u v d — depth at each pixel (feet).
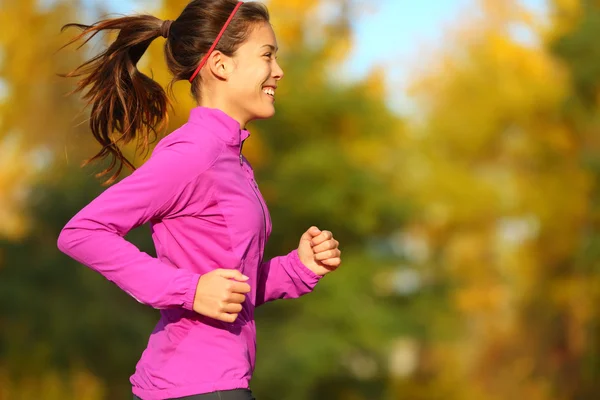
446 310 118.83
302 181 108.06
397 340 111.75
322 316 105.29
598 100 139.64
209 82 13.94
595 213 138.92
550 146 144.05
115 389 88.33
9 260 86.74
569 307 139.74
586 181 139.85
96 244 12.49
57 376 84.84
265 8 14.08
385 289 114.42
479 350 146.61
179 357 13.04
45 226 88.53
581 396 137.80
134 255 12.57
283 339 103.81
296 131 109.81
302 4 104.17
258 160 107.65
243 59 13.79
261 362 101.76
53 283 87.71
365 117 109.81
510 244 151.43
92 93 15.02
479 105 151.43
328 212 107.65
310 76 109.09
